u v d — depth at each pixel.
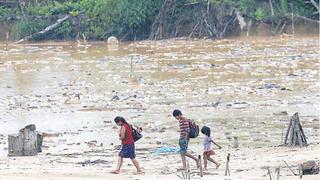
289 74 118.94
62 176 48.34
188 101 93.50
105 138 70.94
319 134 70.44
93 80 117.81
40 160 58.16
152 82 113.38
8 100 97.75
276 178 45.28
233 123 77.94
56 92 104.88
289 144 61.97
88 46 191.38
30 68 137.50
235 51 162.25
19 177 47.38
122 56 158.62
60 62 148.12
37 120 82.31
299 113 83.25
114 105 91.62
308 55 148.88
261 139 68.69
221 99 94.44
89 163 56.41
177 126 76.75
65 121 81.38
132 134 50.75
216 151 61.59
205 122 78.75
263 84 108.06
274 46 172.38
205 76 119.50
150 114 84.56
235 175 47.56
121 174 49.75
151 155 60.88
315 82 109.50
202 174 48.03
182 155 51.84
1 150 65.00
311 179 44.66
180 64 137.75
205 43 189.12
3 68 138.25
